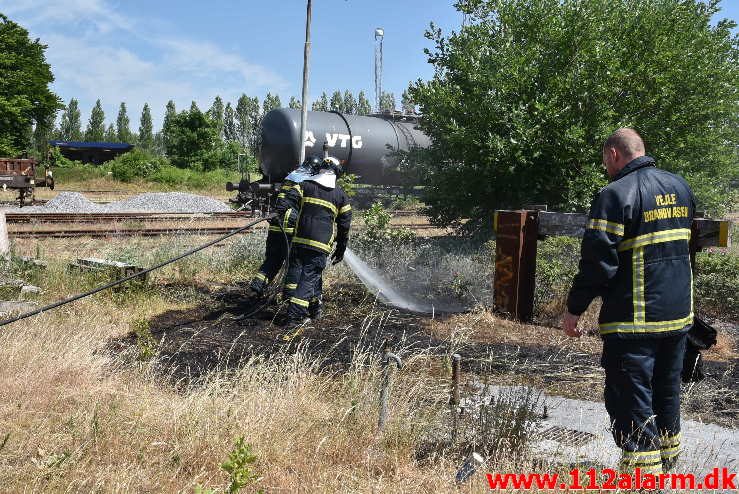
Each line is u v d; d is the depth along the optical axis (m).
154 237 12.56
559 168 11.12
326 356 5.13
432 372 4.73
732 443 3.59
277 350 5.25
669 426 3.11
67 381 4.10
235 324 6.09
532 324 6.40
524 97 11.00
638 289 2.89
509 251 6.47
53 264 7.72
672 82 11.36
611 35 11.34
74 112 120.88
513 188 11.82
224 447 3.23
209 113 55.22
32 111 47.53
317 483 3.00
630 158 3.07
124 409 3.66
